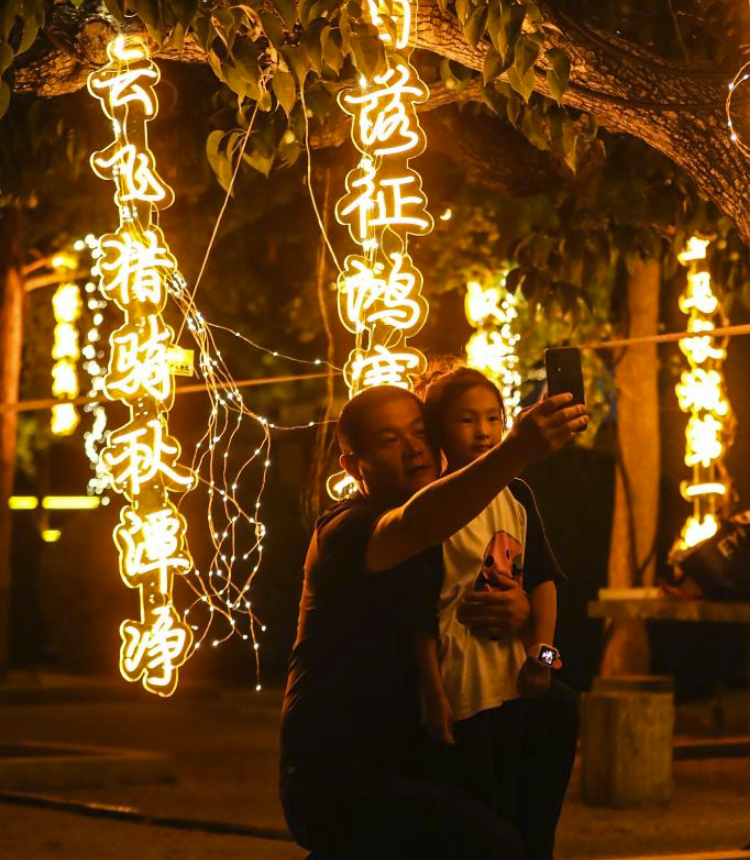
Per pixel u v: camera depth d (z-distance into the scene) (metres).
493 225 19.48
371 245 8.18
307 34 8.21
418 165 15.66
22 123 11.79
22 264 23.16
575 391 5.50
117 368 8.26
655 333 17.62
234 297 24.83
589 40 8.55
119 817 12.23
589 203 11.96
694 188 11.55
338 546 5.82
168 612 8.30
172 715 21.77
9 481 24.06
